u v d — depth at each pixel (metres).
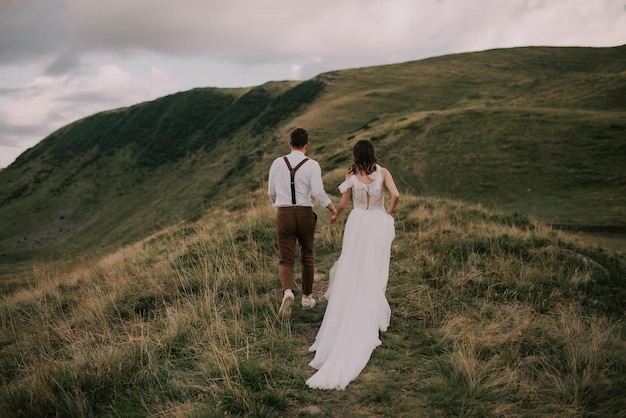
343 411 3.32
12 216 116.81
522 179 40.22
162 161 124.00
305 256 5.23
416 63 123.62
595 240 22.95
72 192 121.44
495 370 3.83
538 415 3.28
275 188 5.15
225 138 120.31
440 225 8.48
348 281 4.55
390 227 4.83
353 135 62.69
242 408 3.33
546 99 70.56
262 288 6.05
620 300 6.11
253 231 8.46
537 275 6.39
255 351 4.23
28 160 144.88
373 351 4.23
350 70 122.69
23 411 3.53
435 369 3.92
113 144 139.88
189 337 4.55
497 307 5.35
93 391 3.64
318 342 4.32
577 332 4.57
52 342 5.18
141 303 5.85
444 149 48.75
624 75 71.69
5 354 5.06
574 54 118.38
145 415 3.34
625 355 4.11
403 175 44.72
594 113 52.38
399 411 3.29
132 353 4.16
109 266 9.10
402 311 5.16
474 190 39.78
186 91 155.12
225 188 71.69
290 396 3.52
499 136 49.41
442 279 6.03
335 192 37.06
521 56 119.81
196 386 3.62
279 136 86.81
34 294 7.50
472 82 99.62
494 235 8.07
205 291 5.75
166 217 73.06
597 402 3.46
